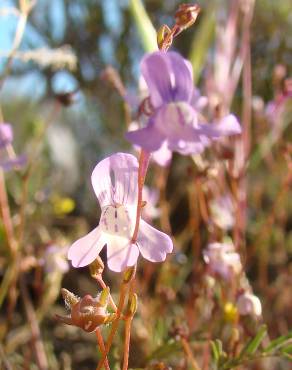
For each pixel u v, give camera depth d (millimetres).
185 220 147
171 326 70
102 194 46
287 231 138
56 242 88
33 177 114
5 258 87
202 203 80
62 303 115
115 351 65
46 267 85
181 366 68
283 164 116
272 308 108
